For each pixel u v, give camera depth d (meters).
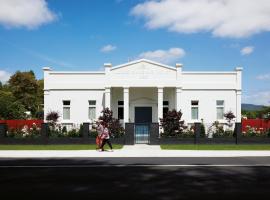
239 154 20.95
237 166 15.64
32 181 11.70
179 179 12.08
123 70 31.64
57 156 20.08
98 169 14.66
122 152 22.05
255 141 27.97
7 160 18.16
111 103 33.31
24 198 9.05
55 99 32.97
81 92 33.00
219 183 11.28
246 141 27.94
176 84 31.52
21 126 29.73
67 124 32.69
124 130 28.47
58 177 12.55
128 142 27.44
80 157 19.62
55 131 28.84
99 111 32.88
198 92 32.97
